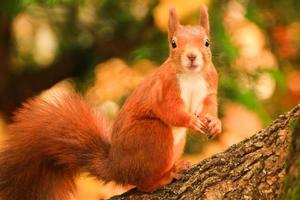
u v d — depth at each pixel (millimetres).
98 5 16266
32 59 17656
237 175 7855
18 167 9273
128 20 16344
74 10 16797
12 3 15234
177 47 8891
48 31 17328
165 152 8555
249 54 15133
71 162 9055
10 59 17125
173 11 9195
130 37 16453
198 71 8844
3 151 9312
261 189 7633
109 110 15578
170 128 8695
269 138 7879
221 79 14789
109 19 16719
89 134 9039
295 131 7195
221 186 7883
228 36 14320
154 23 15406
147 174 8508
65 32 17203
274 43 15992
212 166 8117
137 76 15523
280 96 15898
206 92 9039
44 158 9234
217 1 14695
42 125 9188
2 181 9297
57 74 17141
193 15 13555
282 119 7910
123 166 8570
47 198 9328
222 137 14844
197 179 8164
